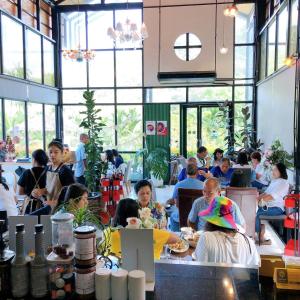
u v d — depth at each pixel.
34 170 3.42
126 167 7.65
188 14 9.54
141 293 1.39
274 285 1.54
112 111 10.08
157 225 2.55
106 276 1.41
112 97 10.05
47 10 9.55
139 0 9.73
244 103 9.65
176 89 9.85
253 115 9.50
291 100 5.86
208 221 2.21
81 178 7.22
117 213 2.29
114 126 9.95
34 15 8.66
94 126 6.27
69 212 1.73
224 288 1.57
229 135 9.25
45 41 9.30
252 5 9.43
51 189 3.23
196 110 9.85
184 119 9.90
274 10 7.82
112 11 9.84
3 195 3.53
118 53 9.91
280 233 5.19
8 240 1.69
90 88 10.08
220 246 2.11
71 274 1.47
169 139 9.91
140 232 1.54
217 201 2.31
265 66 8.44
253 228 4.44
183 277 1.68
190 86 9.76
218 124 9.73
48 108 9.48
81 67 10.05
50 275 1.46
